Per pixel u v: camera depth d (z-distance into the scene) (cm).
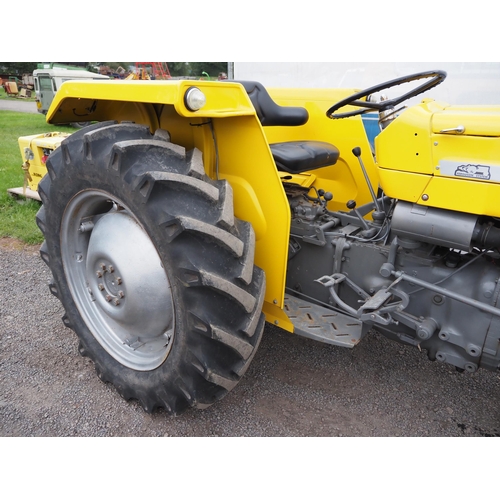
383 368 252
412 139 174
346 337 207
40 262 379
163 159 181
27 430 207
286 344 272
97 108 233
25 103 1923
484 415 219
